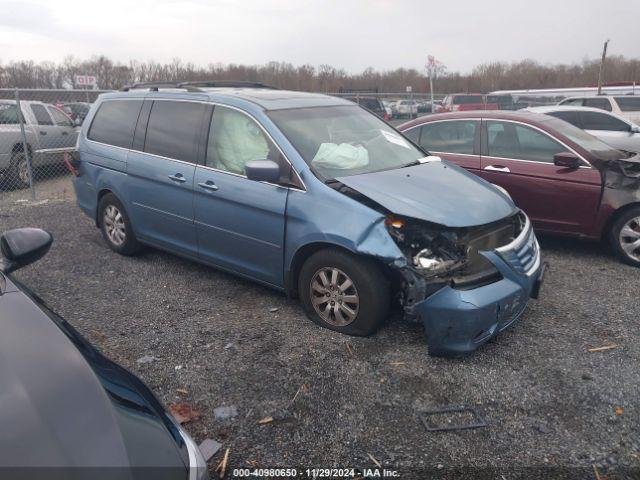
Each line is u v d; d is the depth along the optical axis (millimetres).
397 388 3410
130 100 5539
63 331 2273
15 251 2799
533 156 6035
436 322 3578
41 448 1687
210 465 2781
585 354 3820
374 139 4867
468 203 3926
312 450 2889
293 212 4047
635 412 3180
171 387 3438
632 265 5672
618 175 5617
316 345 3920
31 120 10844
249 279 4617
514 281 3750
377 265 3838
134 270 5453
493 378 3516
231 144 4562
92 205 5941
